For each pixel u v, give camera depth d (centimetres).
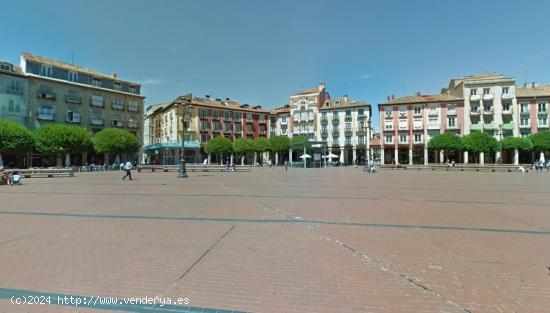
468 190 1418
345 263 443
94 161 5059
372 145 6706
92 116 5212
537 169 4038
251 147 6638
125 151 4922
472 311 309
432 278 389
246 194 1252
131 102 5744
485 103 6044
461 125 6081
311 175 2764
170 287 363
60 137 4172
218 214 810
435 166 4256
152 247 518
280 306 319
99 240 561
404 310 310
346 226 674
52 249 507
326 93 8175
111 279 386
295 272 409
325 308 315
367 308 315
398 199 1104
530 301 329
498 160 5675
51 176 2600
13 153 3931
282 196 1187
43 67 4725
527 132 5850
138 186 1622
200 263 443
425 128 6262
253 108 8106
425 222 714
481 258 463
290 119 7775
